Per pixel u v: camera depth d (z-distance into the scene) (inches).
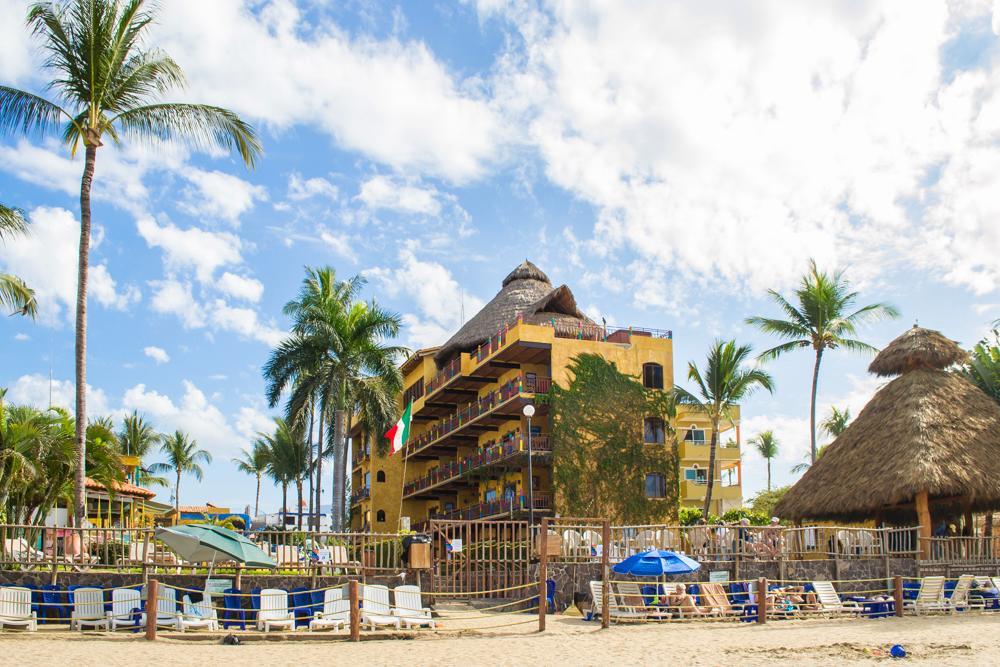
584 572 934.4
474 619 838.5
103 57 1002.1
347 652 604.1
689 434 2847.0
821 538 1016.2
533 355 1936.5
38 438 1321.4
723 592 881.5
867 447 1180.5
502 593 949.2
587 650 615.2
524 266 2374.5
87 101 1017.5
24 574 758.5
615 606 816.9
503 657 581.0
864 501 1106.7
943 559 1041.5
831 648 611.8
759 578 861.2
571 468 1797.5
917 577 1011.3
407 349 1787.6
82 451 966.4
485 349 2046.0
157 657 555.5
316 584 843.4
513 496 1803.6
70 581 773.3
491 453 1947.6
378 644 651.5
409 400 2618.1
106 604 763.4
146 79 1048.2
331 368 1715.1
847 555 995.9
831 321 1882.4
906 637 677.9
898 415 1175.6
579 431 1825.8
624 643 653.9
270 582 829.2
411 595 786.8
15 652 561.0
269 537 872.9
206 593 729.0
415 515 2507.4
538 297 2253.9
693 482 2792.8
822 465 1251.2
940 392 1185.4
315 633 686.5
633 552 965.2
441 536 938.7
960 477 1054.4
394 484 2509.8
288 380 1721.2
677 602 842.8
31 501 1427.2
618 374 1889.8
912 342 1254.3
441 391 2276.1
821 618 849.5
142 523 1828.2
